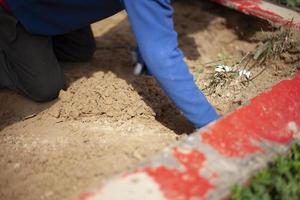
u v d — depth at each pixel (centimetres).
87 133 196
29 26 198
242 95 212
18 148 190
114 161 178
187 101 177
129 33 259
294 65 218
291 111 182
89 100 207
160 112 208
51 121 203
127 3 168
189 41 249
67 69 226
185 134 195
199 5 262
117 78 218
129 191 152
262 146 169
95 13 197
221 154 164
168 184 155
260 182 164
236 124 173
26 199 171
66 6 194
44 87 204
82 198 150
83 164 179
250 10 236
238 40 246
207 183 156
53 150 188
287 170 169
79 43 226
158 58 171
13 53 204
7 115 205
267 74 221
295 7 243
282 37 223
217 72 221
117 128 199
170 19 173
